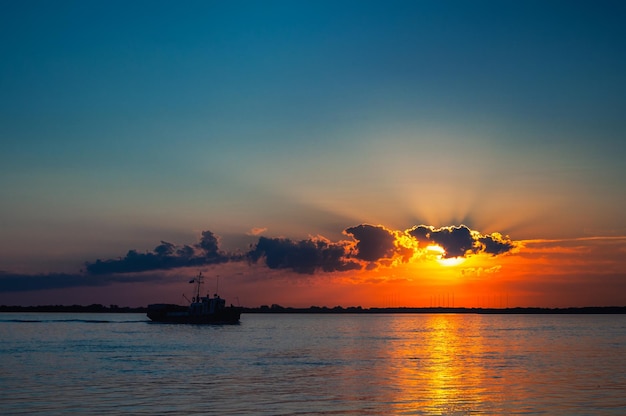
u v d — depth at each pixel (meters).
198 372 104.94
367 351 152.38
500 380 94.62
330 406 72.38
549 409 70.62
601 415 67.44
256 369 109.88
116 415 67.19
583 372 105.56
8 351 148.50
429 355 140.75
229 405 72.75
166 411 69.25
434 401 75.62
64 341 186.62
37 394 80.38
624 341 196.38
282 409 70.50
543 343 186.38
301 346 168.88
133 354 140.50
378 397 78.44
